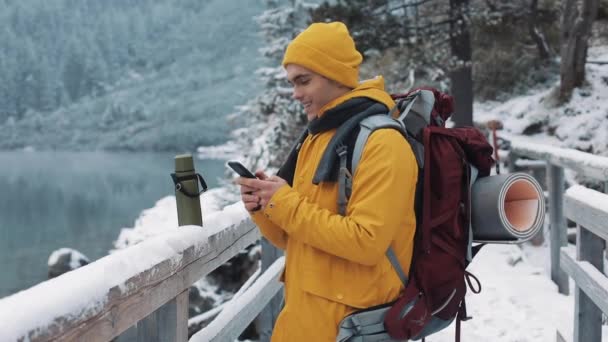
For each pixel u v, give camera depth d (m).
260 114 12.85
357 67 1.79
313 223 1.65
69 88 145.00
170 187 43.88
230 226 2.31
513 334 4.18
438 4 12.27
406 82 12.97
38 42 151.75
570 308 4.68
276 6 12.65
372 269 1.70
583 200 2.78
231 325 2.28
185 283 1.85
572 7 11.48
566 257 3.10
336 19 10.70
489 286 5.28
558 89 11.58
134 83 142.38
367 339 1.72
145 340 1.82
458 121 11.11
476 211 1.81
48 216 31.84
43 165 75.00
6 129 129.50
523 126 11.22
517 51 14.39
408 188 1.66
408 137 1.78
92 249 22.17
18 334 1.03
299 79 1.79
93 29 159.12
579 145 10.16
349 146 1.70
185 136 106.31
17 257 20.84
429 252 1.73
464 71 11.02
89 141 117.31
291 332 1.77
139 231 11.24
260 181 1.71
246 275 7.14
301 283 1.75
